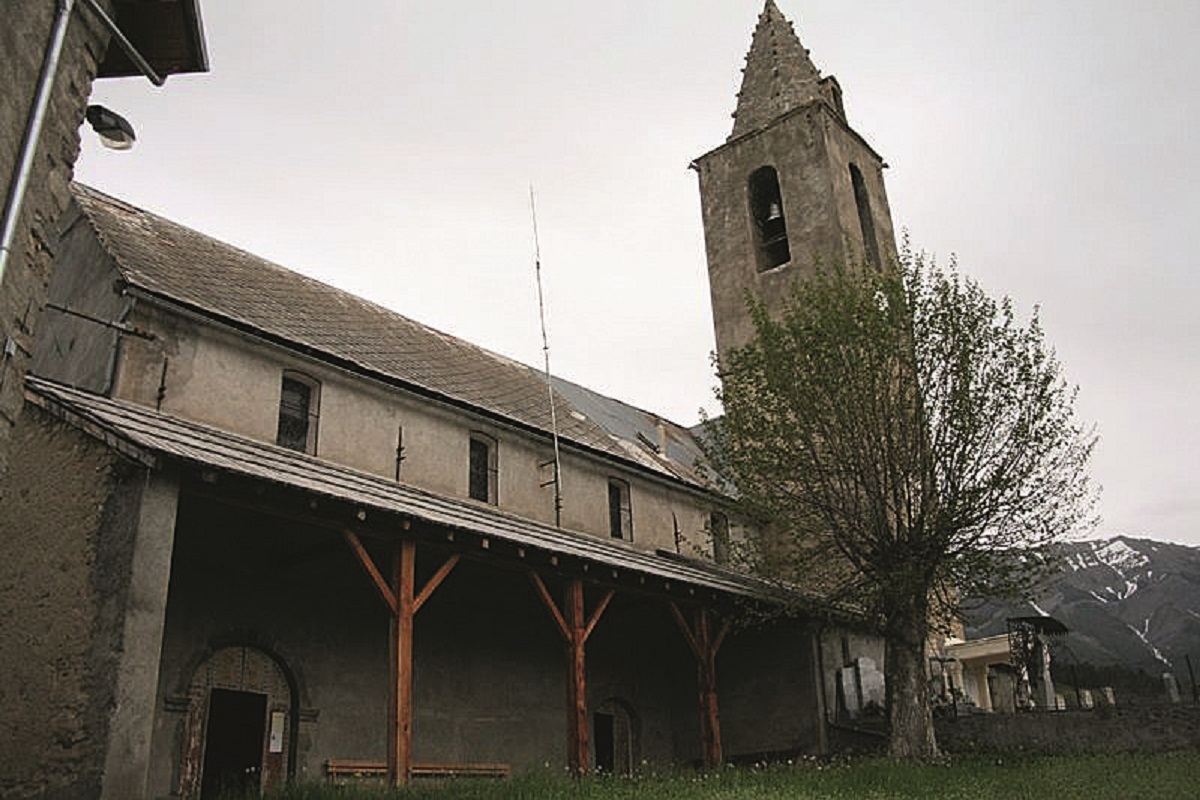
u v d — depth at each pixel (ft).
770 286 91.25
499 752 54.85
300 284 65.87
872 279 59.77
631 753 64.08
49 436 37.06
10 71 20.10
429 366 65.57
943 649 81.46
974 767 47.83
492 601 57.36
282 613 46.57
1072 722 58.75
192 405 47.32
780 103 98.02
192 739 41.63
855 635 68.90
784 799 35.96
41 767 31.55
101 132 25.90
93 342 47.62
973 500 53.93
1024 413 55.36
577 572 46.88
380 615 51.24
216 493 34.73
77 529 34.40
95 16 24.12
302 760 45.29
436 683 52.95
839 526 56.29
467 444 61.31
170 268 53.01
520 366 81.30
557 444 65.92
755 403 59.26
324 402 53.93
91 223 51.55
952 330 56.13
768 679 65.41
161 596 32.35
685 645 68.95
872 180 100.42
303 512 36.45
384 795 33.91
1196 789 36.78
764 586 61.11
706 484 74.23
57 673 32.60
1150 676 157.28
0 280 19.36
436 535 40.29
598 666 63.31
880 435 55.88
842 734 62.54
